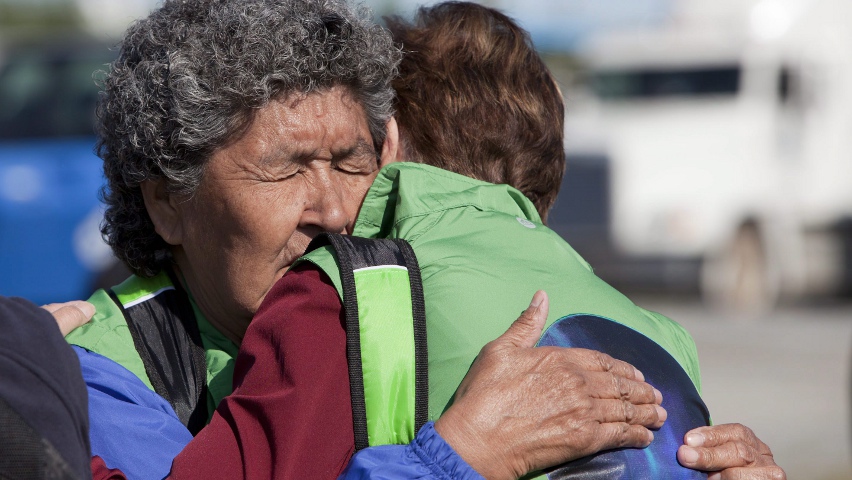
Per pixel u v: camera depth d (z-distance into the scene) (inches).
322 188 97.7
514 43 109.9
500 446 77.6
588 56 577.9
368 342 81.4
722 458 83.9
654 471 81.4
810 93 533.3
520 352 81.3
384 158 106.3
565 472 80.0
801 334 452.4
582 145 536.4
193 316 102.7
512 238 91.8
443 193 94.9
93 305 99.3
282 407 80.3
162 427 90.7
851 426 271.1
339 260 83.9
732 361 387.9
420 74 107.3
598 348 85.6
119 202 103.9
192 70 92.7
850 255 530.9
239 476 80.4
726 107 531.5
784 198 527.2
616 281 541.3
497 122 106.3
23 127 362.0
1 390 71.1
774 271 526.9
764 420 296.8
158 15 97.2
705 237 523.5
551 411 78.6
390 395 80.9
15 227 332.5
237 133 94.3
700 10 586.2
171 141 94.7
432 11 114.4
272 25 93.1
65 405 73.1
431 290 85.5
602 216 531.8
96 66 374.9
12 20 1315.2
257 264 97.2
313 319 83.8
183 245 101.3
